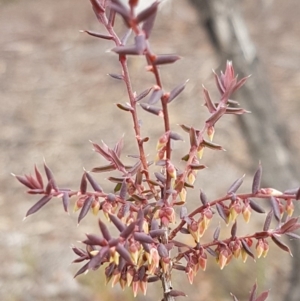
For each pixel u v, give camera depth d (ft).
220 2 12.58
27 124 27.76
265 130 13.28
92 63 33.76
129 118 27.76
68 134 26.63
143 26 3.18
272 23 37.47
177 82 30.60
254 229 18.01
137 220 3.71
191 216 4.25
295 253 14.20
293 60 32.12
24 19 40.91
